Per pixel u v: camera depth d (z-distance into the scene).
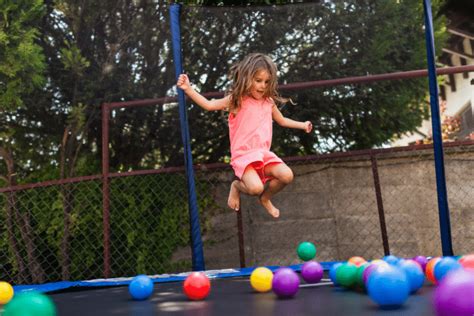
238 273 2.82
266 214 4.30
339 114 4.35
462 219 4.22
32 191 3.97
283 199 4.32
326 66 4.21
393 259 2.15
